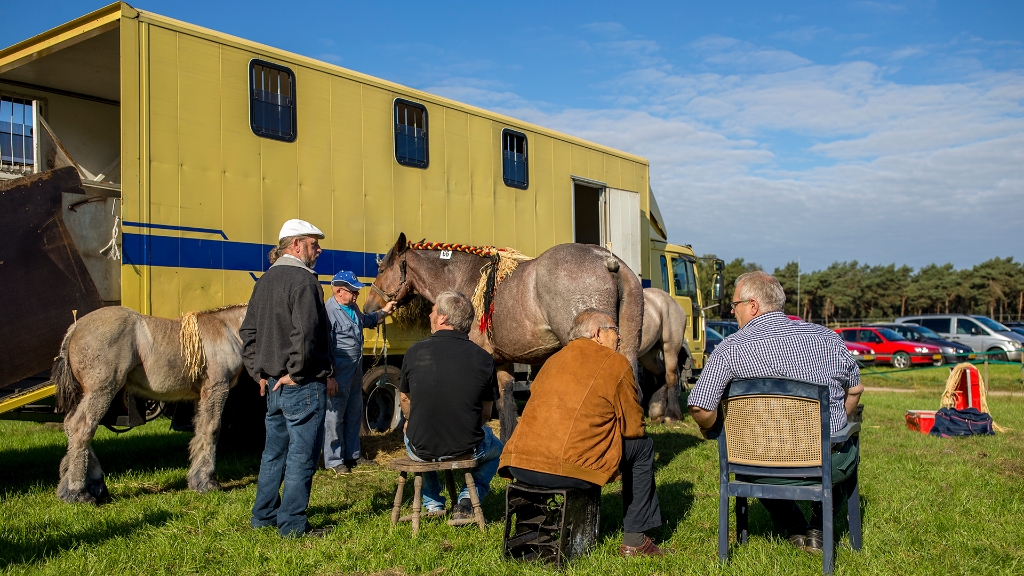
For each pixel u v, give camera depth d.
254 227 6.64
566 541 3.92
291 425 4.44
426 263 6.90
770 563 3.95
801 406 3.79
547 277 5.48
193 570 3.94
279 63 6.90
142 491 5.80
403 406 4.66
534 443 3.94
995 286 64.50
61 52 6.89
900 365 22.47
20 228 5.56
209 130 6.35
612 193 10.85
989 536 4.49
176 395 5.82
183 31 6.21
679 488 5.82
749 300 4.23
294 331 4.32
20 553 4.11
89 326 5.26
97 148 8.40
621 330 5.55
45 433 8.76
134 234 5.82
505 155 9.09
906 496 5.42
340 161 7.34
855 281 75.44
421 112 8.16
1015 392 15.36
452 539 4.43
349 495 5.59
